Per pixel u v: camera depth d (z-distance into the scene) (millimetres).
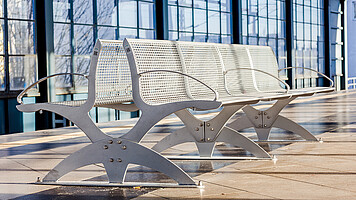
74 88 8047
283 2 14211
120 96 3529
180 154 4188
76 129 6844
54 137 5906
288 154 4070
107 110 8594
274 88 5238
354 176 3182
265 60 5168
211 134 3908
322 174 3262
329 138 5027
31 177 3398
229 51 4539
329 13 17031
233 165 3645
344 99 11734
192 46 3973
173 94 3531
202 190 2865
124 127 7113
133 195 2785
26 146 5109
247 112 4875
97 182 3109
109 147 3076
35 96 7539
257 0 12789
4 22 7004
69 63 7941
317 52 16469
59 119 7809
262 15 13047
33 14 7465
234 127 4965
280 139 4965
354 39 22297
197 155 4113
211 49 4254
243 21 12141
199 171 3447
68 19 7867
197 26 10633
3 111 7070
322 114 7883
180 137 3971
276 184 2988
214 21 11195
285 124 4844
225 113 3854
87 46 8242
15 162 4074
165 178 3232
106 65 3367
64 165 3160
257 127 4871
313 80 16203
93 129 3105
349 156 3926
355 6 22297
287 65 14469
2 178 3385
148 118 3012
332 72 17578
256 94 4203
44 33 7488
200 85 3951
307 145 4543
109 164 3082
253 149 3875
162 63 3453
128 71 3656
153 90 3270
